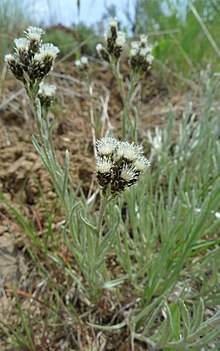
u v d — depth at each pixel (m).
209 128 0.16
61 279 0.13
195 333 0.08
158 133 0.18
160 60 0.25
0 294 0.12
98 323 0.12
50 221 0.12
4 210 0.14
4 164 0.16
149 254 0.13
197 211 0.13
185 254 0.11
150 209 0.13
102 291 0.12
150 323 0.10
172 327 0.09
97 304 0.12
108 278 0.12
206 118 0.16
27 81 0.10
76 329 0.12
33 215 0.14
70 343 0.11
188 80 0.23
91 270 0.11
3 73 0.20
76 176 0.16
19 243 0.14
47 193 0.15
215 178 0.14
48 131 0.11
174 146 0.18
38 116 0.10
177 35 0.27
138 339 0.11
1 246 0.13
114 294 0.13
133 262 0.14
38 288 0.12
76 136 0.18
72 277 0.12
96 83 0.23
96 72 0.24
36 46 0.10
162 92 0.24
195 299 0.12
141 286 0.13
